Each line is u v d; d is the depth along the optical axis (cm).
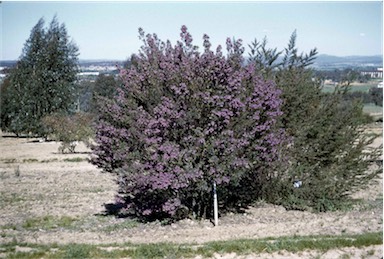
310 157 1480
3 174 2339
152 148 1213
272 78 1535
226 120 1188
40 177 2222
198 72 1213
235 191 1410
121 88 1362
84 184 2011
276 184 1482
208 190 1235
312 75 1598
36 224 1332
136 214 1403
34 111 5028
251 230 1207
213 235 1161
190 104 1205
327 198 1471
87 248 1016
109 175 2256
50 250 1031
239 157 1243
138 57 1328
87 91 5562
